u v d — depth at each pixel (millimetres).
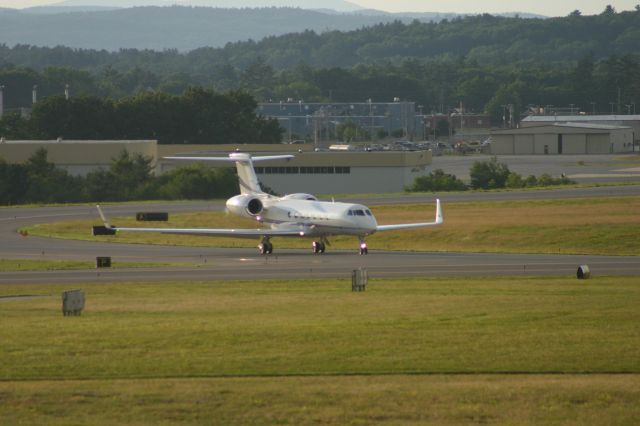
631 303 146000
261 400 91562
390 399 91500
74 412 88812
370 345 114500
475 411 88000
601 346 112562
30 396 93250
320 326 127250
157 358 108938
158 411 88812
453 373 101625
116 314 143125
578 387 94812
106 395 93375
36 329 126938
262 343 116250
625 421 85562
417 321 130625
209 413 88188
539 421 85625
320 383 97562
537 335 119250
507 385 95938
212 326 128250
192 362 107062
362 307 146000
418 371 102375
